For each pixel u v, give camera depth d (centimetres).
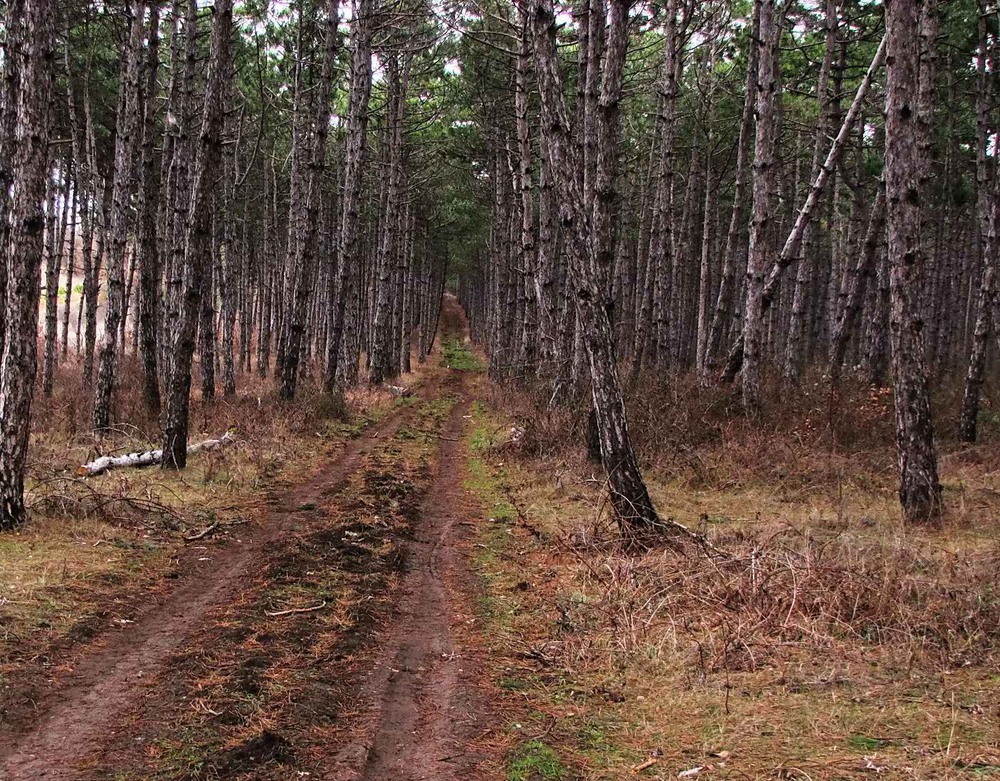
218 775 338
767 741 359
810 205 1220
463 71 2402
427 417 1933
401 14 1767
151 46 1409
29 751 355
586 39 1394
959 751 335
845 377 1491
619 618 532
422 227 3925
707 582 573
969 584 546
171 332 1456
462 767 354
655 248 2133
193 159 2031
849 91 1752
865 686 414
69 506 748
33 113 673
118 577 608
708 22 1942
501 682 451
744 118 1580
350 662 473
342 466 1193
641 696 427
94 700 410
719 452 1073
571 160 710
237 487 959
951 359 2369
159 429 1280
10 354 683
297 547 720
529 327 2072
